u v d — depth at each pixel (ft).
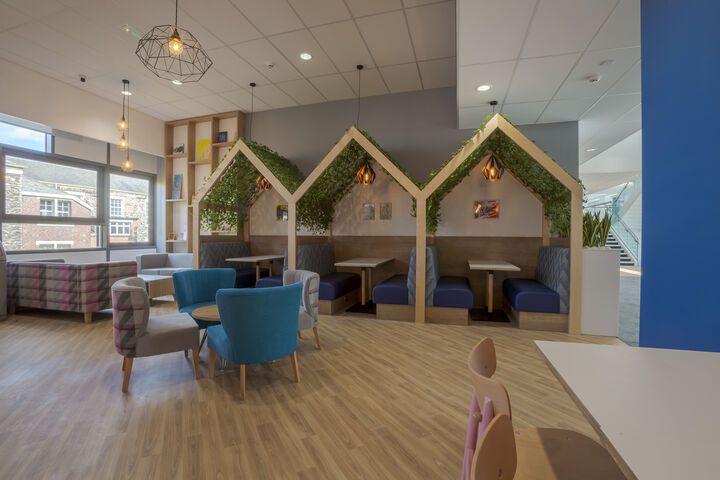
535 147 14.93
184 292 13.04
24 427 7.49
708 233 6.56
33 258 20.56
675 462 2.19
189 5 13.66
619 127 20.49
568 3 9.81
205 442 6.97
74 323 16.19
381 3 13.64
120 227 25.63
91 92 21.75
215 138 25.70
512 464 2.79
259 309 8.83
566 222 15.72
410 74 19.61
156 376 10.27
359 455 6.57
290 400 8.77
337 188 21.65
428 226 18.11
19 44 16.56
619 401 2.98
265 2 13.52
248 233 25.11
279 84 20.77
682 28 7.25
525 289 15.72
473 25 10.80
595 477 3.54
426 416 8.01
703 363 3.84
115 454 6.57
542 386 9.55
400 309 16.80
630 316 18.04
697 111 6.83
